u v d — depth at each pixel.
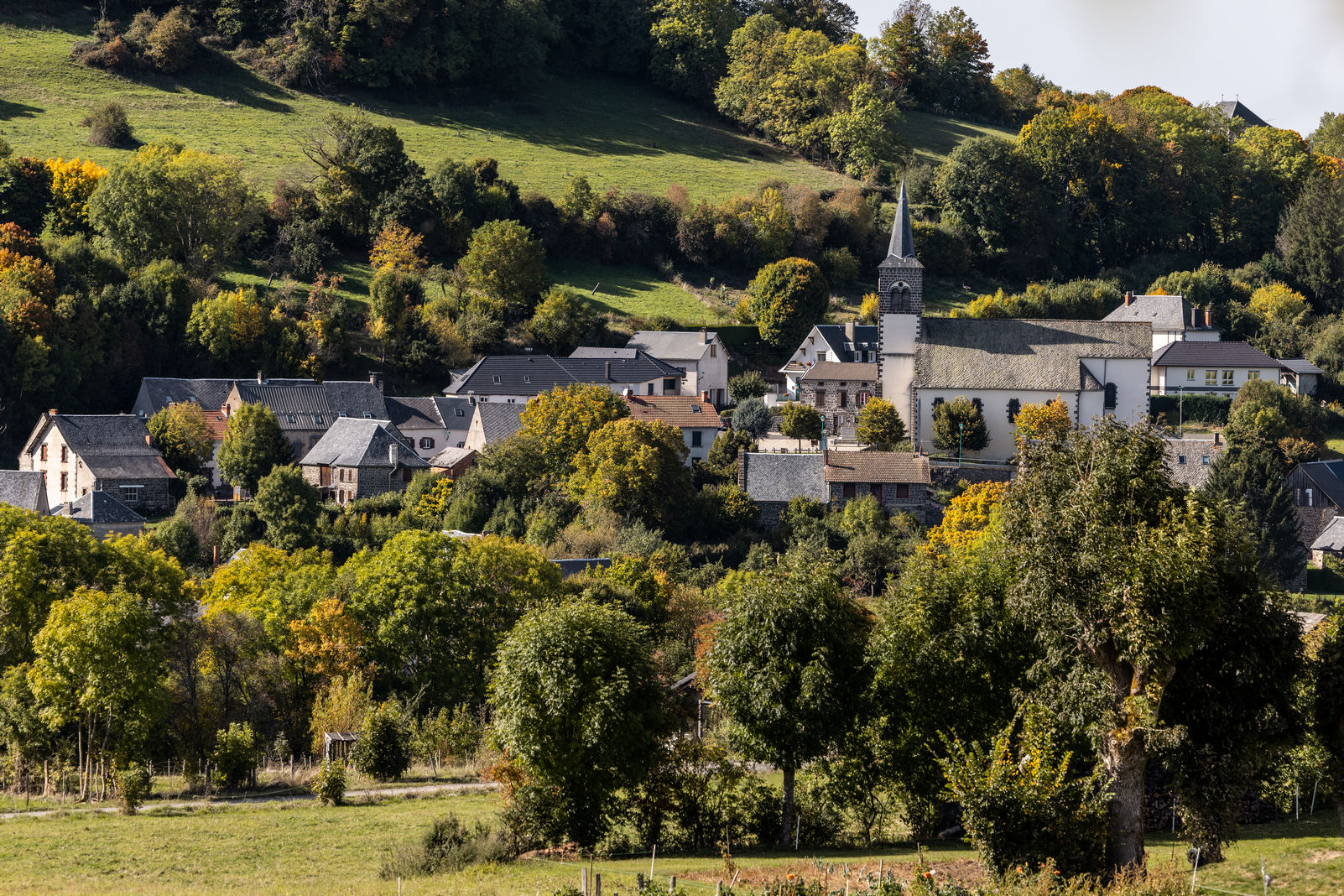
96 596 101.50
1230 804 65.94
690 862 70.62
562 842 74.38
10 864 70.44
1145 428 71.19
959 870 64.94
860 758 79.12
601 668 73.19
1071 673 68.56
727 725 81.62
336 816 82.94
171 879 66.88
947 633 78.50
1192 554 64.56
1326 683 68.75
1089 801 61.97
